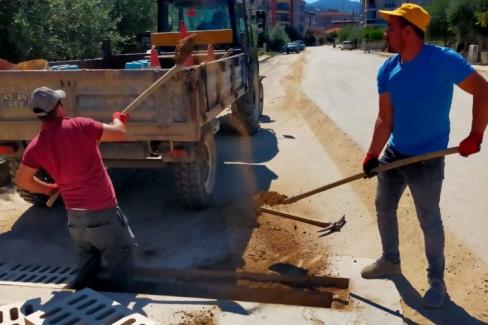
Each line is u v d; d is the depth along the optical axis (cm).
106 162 505
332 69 2673
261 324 318
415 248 438
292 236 475
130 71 439
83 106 457
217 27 813
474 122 292
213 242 464
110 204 346
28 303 319
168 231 492
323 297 382
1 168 665
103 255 368
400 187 350
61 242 479
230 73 609
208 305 341
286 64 3375
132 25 1694
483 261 408
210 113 490
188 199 516
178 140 448
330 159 759
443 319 330
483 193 563
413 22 298
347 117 1089
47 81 455
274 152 813
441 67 298
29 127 468
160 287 404
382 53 4922
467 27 3169
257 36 1007
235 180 655
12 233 501
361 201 562
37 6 1012
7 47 987
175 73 399
